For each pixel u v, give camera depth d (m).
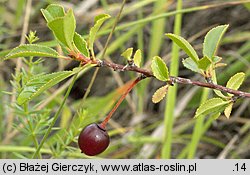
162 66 0.19
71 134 0.27
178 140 0.40
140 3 0.37
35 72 0.32
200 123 0.32
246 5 0.38
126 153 0.39
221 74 0.40
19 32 0.41
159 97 0.19
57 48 0.36
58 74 0.18
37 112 0.27
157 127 0.41
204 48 0.20
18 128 0.27
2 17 0.40
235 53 0.41
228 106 0.20
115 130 0.38
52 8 0.18
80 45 0.18
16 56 0.18
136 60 0.19
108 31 0.32
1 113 0.35
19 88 0.25
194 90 0.41
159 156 0.37
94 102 0.39
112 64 0.19
